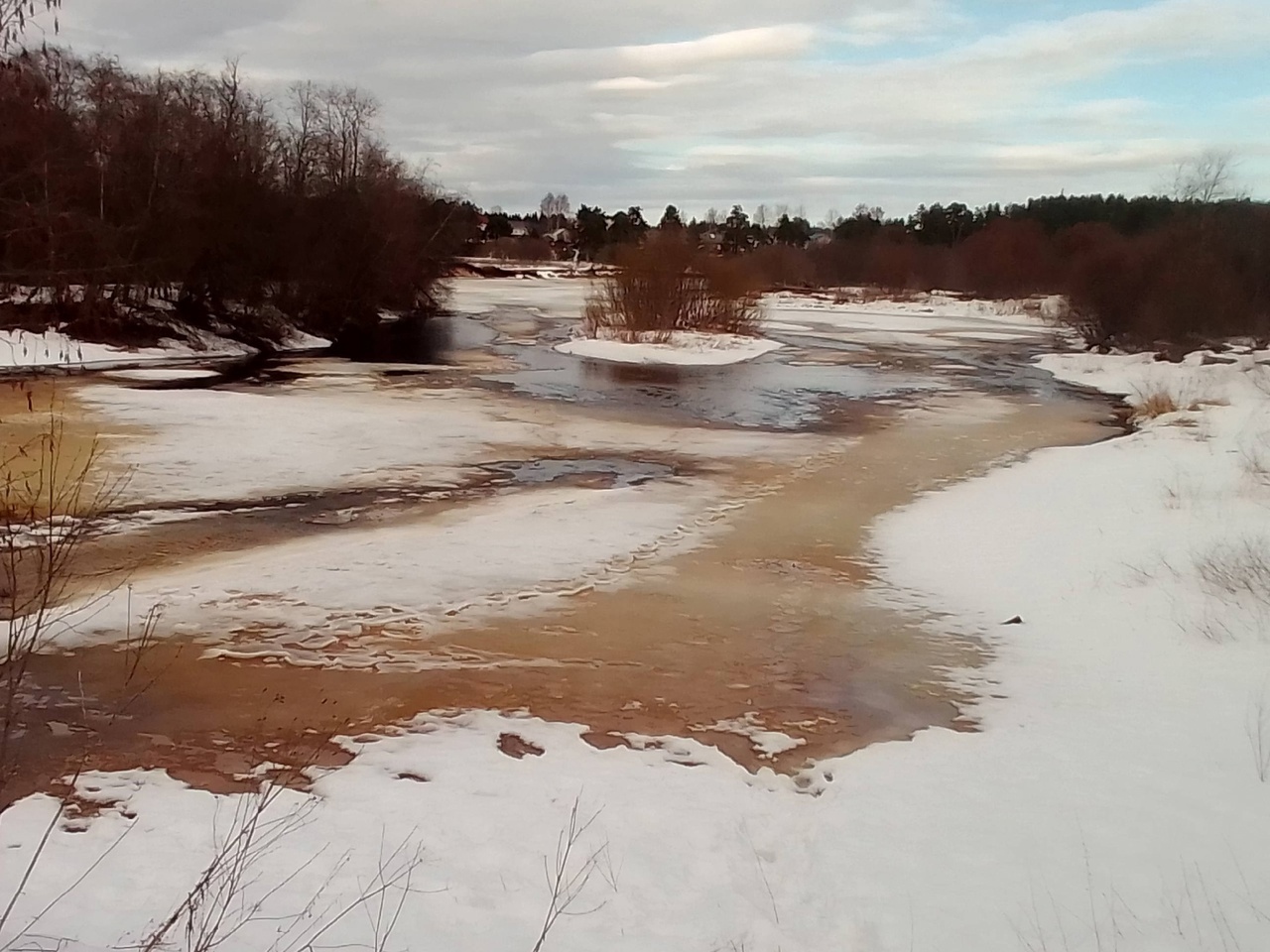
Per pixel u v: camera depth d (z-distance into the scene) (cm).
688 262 4403
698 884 515
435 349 3912
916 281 9012
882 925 478
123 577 1092
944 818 606
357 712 779
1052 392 3109
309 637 940
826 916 489
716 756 724
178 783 630
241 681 830
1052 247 8469
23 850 512
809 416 2519
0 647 840
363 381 2884
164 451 1756
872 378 3381
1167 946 455
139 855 508
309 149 4825
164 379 2781
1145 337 3953
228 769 668
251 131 4219
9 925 418
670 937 460
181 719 748
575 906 482
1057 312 5884
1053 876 528
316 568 1152
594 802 617
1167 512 1391
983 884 521
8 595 973
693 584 1153
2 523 1184
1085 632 984
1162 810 603
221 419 2086
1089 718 775
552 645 950
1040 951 453
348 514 1431
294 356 3559
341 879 491
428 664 888
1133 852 553
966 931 473
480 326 4916
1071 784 650
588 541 1316
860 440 2186
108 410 2148
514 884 501
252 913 443
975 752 722
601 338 4122
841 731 781
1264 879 519
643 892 502
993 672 906
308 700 797
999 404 2819
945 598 1124
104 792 608
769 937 465
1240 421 2181
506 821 580
